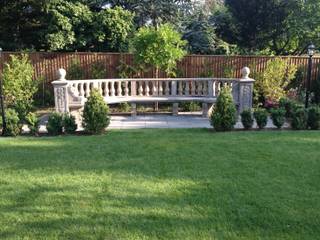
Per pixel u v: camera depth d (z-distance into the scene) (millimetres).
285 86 13188
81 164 5445
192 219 3654
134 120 10617
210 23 20047
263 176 4867
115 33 14617
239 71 13805
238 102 10594
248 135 7379
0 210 3891
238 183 4613
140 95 11883
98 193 4320
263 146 6406
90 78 13594
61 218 3693
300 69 13594
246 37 20500
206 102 11039
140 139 7090
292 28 18531
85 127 7809
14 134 7676
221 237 3316
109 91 11945
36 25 15305
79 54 13508
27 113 8234
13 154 6031
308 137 7137
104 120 7844
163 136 7379
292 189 4410
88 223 3582
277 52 20234
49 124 7785
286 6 18516
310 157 5723
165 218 3674
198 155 5875
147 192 4340
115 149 6289
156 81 11914
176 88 11922
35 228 3496
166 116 11422
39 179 4816
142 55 12312
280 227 3500
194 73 13828
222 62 13781
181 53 12516
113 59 13641
